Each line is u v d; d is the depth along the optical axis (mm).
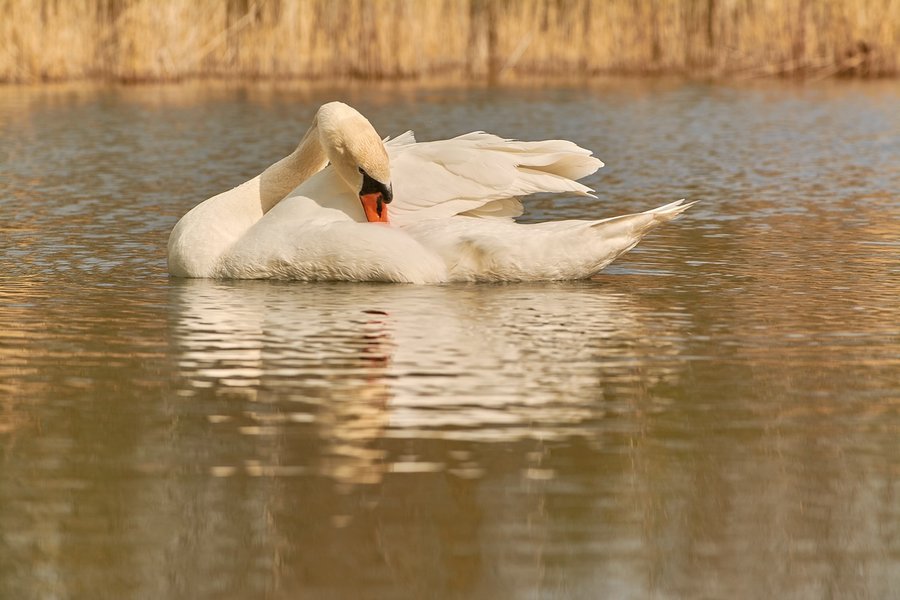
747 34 45031
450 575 7098
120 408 9891
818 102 37156
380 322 12570
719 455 8828
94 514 7898
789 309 13258
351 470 8523
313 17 43000
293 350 11547
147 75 41719
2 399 10133
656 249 16859
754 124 32562
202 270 14891
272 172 15484
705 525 7727
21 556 7383
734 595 6938
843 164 25719
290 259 14516
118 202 20984
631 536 7570
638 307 13312
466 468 8562
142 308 13312
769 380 10617
